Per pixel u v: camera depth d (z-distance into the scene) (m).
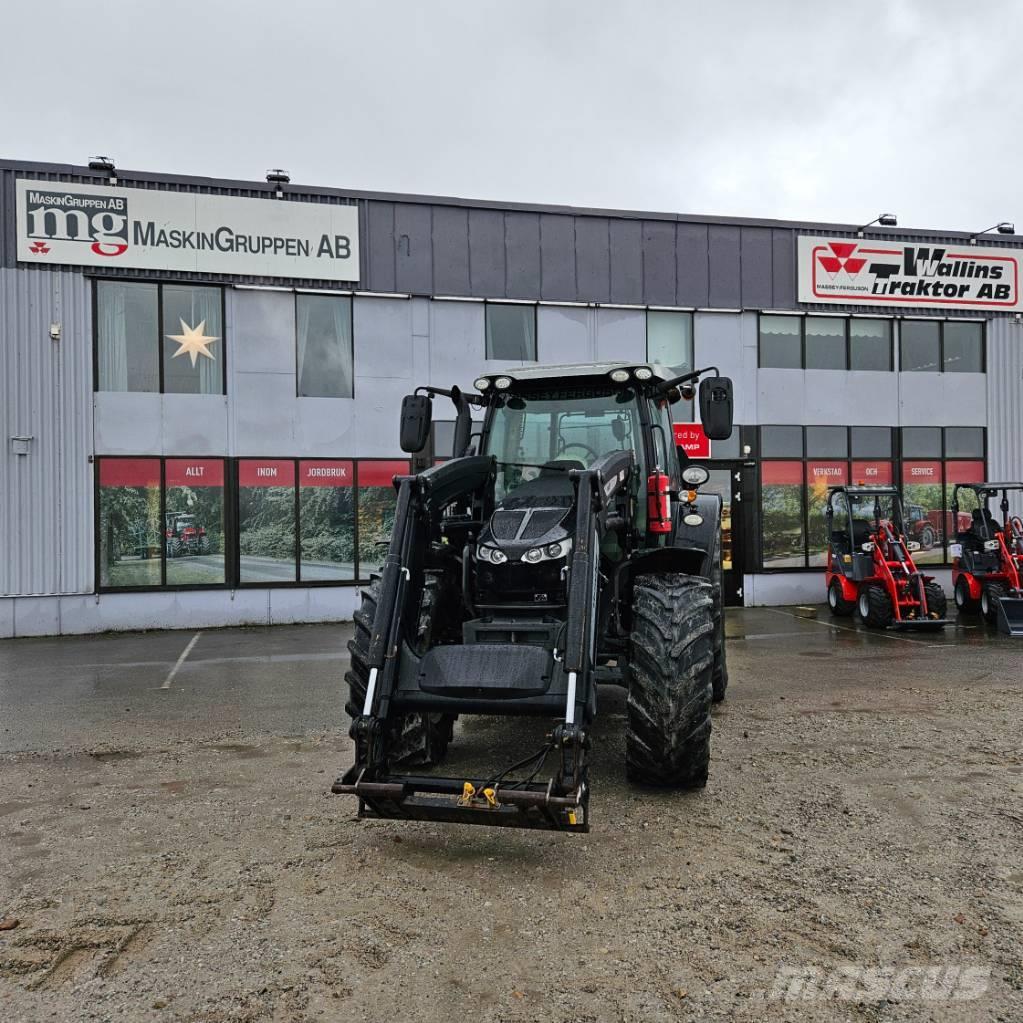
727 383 5.30
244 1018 2.69
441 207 13.46
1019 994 2.76
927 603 11.29
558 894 3.52
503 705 3.91
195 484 12.74
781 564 14.51
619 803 4.58
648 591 4.73
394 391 13.38
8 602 12.02
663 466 5.90
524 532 4.65
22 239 12.12
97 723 6.71
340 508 13.22
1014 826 4.19
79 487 12.33
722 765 5.25
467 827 4.28
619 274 14.01
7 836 4.26
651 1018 2.66
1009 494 15.36
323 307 13.22
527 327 13.81
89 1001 2.80
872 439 14.88
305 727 6.51
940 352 15.25
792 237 14.60
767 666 8.84
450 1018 2.68
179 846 4.09
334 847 4.05
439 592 4.91
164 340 12.70
